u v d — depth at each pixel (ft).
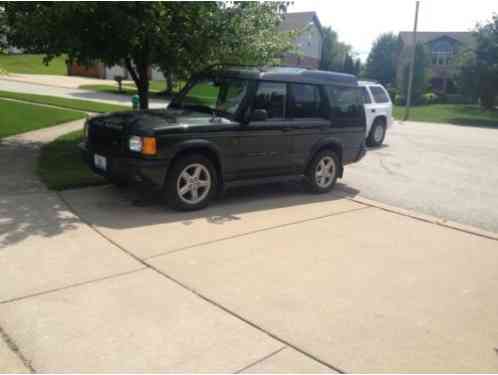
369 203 24.30
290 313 12.43
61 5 24.29
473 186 30.17
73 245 16.08
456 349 11.25
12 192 21.71
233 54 30.63
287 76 23.40
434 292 14.25
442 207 24.56
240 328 11.57
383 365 10.43
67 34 26.71
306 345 11.01
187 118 20.67
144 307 12.30
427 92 159.84
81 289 13.08
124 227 18.13
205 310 12.34
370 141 46.65
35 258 14.88
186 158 20.10
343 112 26.18
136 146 19.04
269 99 22.68
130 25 25.49
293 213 21.66
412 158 40.65
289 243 17.63
